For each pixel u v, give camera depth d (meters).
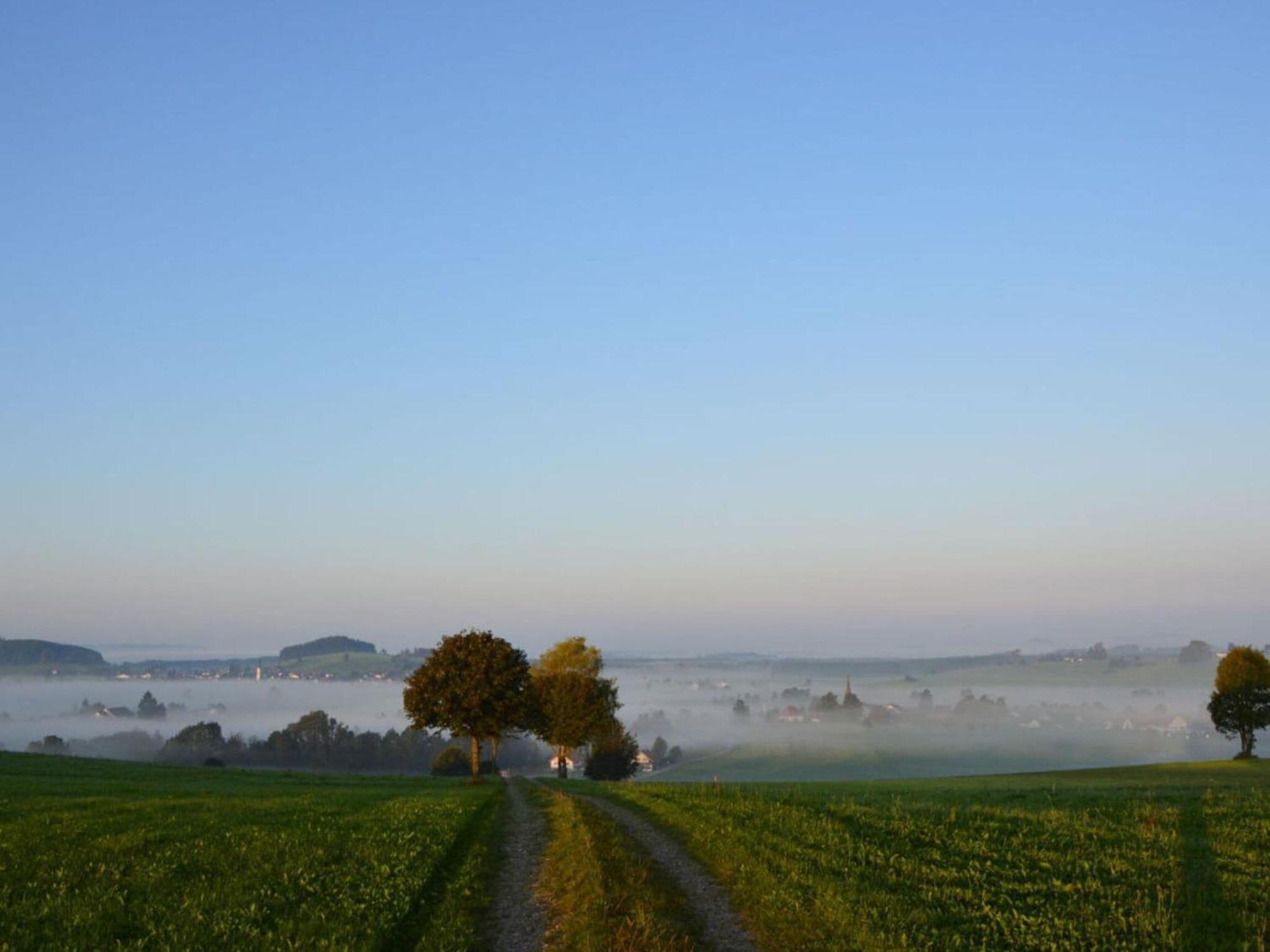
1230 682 108.12
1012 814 33.38
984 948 17.28
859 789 59.12
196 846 28.25
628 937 17.98
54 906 20.83
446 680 80.19
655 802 40.91
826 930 18.48
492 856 28.53
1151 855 25.08
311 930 19.00
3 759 74.25
